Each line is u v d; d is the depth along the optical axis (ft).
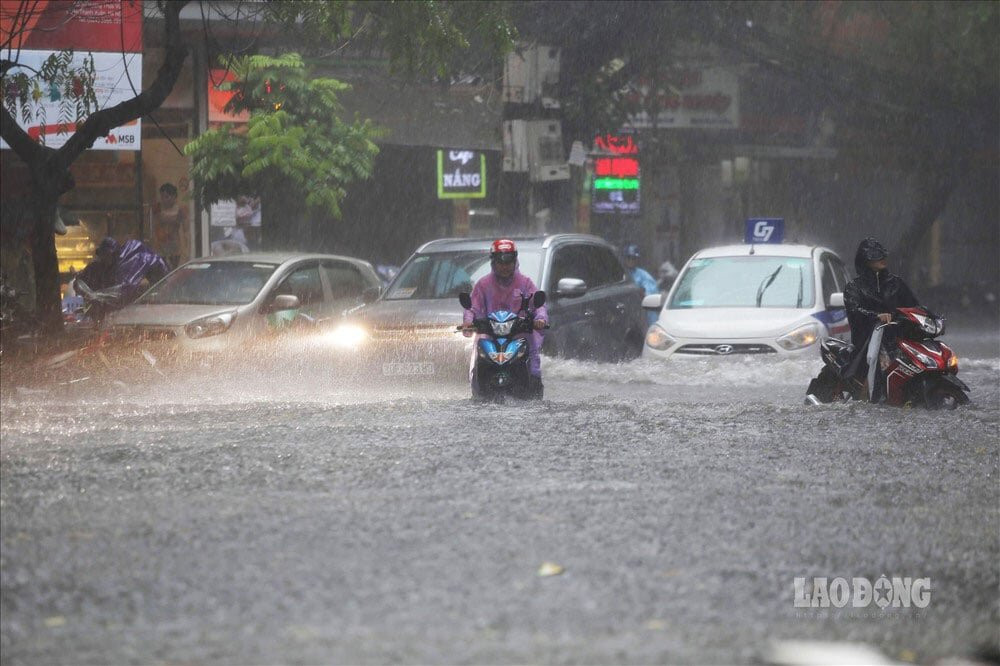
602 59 238.27
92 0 202.08
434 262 152.05
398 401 115.65
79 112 161.58
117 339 143.43
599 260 167.02
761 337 144.36
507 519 62.08
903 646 44.19
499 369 116.88
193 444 87.04
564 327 150.71
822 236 370.73
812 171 359.05
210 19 218.59
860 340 115.34
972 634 45.47
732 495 69.10
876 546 57.82
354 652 42.16
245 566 53.01
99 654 42.22
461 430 94.53
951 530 61.82
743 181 348.79
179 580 50.98
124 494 69.15
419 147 262.06
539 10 219.82
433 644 43.04
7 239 222.48
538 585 50.16
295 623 45.42
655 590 49.62
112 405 115.75
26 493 69.56
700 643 43.37
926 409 110.52
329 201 201.57
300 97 201.05
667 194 339.36
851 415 104.99
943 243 405.18
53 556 54.95
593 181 323.37
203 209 221.87
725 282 156.15
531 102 215.10
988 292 384.06
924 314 113.19
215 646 42.88
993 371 152.35
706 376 139.74
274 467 77.41
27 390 133.39
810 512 64.85
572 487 71.05
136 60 209.46
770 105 344.28
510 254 121.08
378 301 148.56
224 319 145.48
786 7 290.56
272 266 157.99
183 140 231.91
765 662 41.63
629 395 127.95
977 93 299.38
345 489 70.38
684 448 86.74
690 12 255.09
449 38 172.45
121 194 232.94
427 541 57.31
